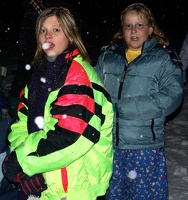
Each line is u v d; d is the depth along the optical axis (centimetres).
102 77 304
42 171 212
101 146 226
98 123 213
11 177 219
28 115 229
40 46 234
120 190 304
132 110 284
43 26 224
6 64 914
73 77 212
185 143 500
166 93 282
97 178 228
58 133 205
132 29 289
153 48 288
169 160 454
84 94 210
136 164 293
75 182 221
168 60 285
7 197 268
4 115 399
